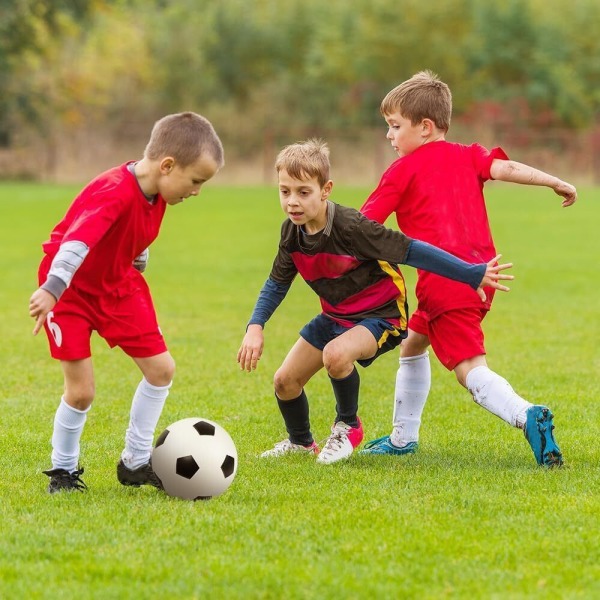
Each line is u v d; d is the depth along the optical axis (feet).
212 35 494.59
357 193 346.74
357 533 43.68
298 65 498.28
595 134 432.25
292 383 59.11
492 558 40.65
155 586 37.93
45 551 41.63
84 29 438.40
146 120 480.64
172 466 49.73
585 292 140.05
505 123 449.89
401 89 60.49
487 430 66.85
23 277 151.02
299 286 146.72
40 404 74.49
